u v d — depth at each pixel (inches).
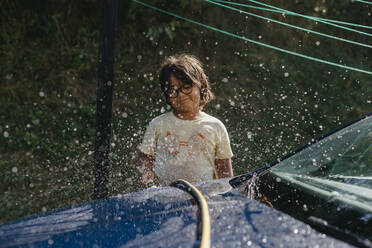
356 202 61.8
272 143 188.4
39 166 153.6
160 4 243.8
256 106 225.5
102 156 84.2
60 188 136.6
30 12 213.9
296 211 64.4
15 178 140.7
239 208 56.6
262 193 70.2
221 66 248.7
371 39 294.8
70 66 213.6
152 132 89.7
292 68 259.6
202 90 91.4
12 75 197.0
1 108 179.9
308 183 69.4
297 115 223.1
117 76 219.6
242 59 256.1
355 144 75.3
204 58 248.8
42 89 197.6
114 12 80.3
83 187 138.6
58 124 180.9
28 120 178.1
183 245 48.3
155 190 67.5
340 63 272.1
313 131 211.5
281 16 271.4
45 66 207.6
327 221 59.7
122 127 184.7
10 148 161.6
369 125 78.7
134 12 233.0
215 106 217.8
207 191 63.7
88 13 231.5
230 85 236.2
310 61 267.9
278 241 47.3
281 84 247.1
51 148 165.8
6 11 207.8
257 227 50.9
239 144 180.2
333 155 74.4
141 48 237.3
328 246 45.9
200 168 86.0
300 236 48.3
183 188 65.8
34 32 213.0
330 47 281.9
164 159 87.1
